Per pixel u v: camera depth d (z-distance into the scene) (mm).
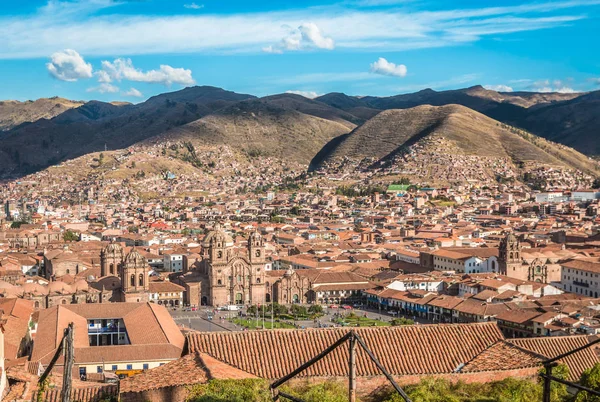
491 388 76750
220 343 83000
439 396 73688
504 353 82812
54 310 178375
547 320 193000
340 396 72875
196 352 81438
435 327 86812
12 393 83125
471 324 88125
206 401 69750
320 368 78250
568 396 80438
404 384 77562
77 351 139625
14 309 175250
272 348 82062
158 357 141125
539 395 75438
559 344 96625
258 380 74125
